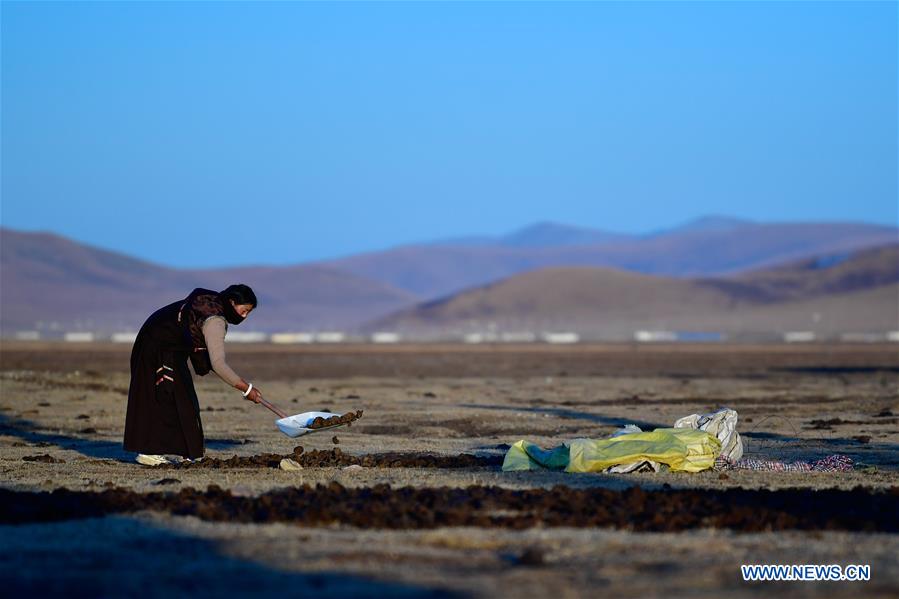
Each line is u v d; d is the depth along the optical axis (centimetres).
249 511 1356
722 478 1728
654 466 1800
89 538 1216
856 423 2994
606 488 1589
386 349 12000
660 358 9369
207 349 1923
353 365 7588
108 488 1595
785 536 1238
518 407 3641
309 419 1939
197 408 1972
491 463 1952
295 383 5125
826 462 1962
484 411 3412
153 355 1934
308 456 1969
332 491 1496
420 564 1098
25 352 9500
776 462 1975
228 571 1069
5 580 1038
